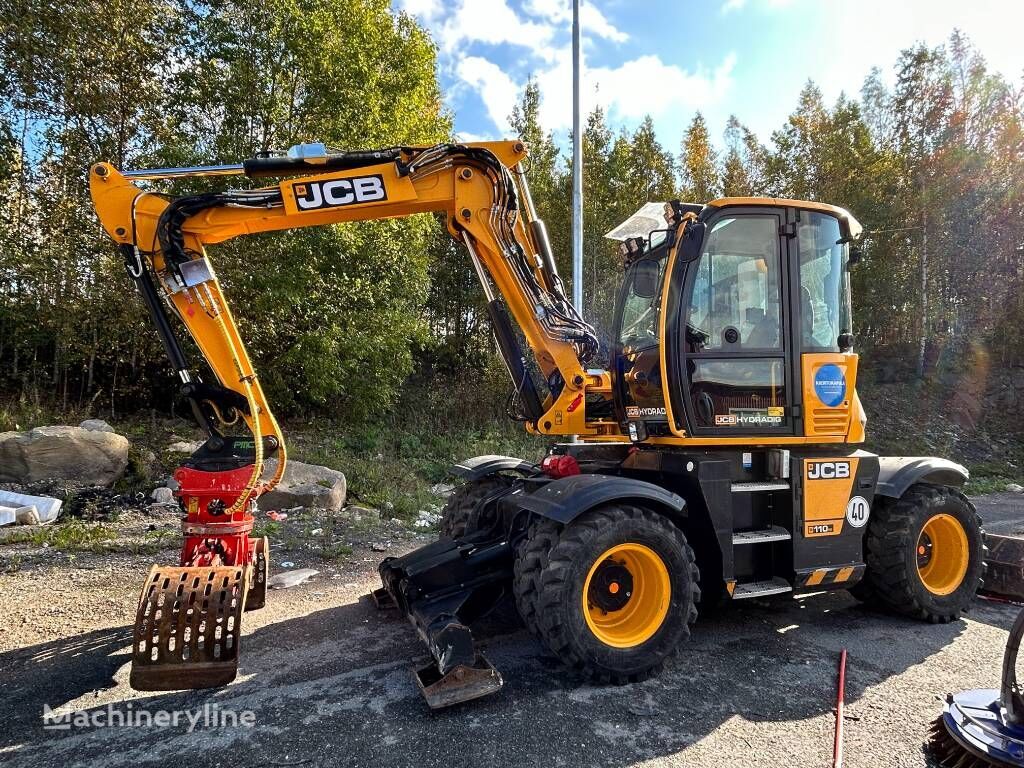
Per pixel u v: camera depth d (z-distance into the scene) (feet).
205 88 32.37
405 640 12.54
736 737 9.08
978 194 61.52
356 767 8.21
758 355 13.30
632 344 14.92
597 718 9.55
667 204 13.35
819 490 13.07
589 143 53.62
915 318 63.82
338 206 12.84
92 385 35.68
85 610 14.03
